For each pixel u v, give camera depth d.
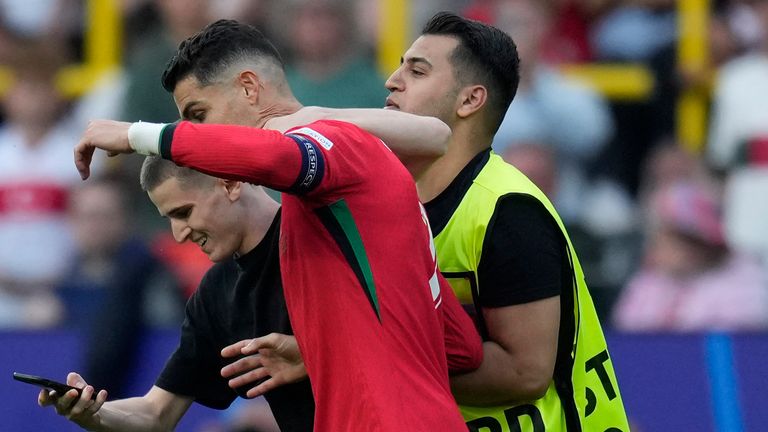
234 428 20.25
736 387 20.22
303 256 12.15
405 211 12.15
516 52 14.16
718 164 27.80
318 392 12.20
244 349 12.58
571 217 25.98
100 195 23.56
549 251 13.34
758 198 26.97
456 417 12.16
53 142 26.52
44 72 26.95
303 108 12.86
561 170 27.03
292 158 11.34
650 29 29.53
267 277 12.96
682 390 20.28
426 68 13.91
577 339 13.80
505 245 13.23
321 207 11.91
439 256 13.41
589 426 13.80
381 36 29.06
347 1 25.75
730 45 29.44
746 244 26.86
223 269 13.47
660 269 23.59
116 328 20.69
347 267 11.98
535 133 26.80
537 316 13.23
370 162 12.04
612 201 27.23
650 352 20.41
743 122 27.62
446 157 13.76
